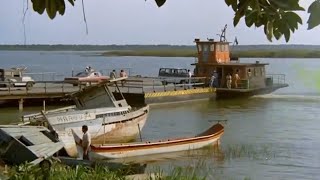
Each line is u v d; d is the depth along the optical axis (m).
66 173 10.12
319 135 28.25
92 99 27.08
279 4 2.82
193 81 47.59
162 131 29.73
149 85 45.53
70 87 42.16
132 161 21.05
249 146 24.80
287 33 2.96
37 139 19.59
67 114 23.06
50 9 2.90
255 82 47.34
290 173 19.67
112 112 25.48
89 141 20.09
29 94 36.88
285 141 26.42
